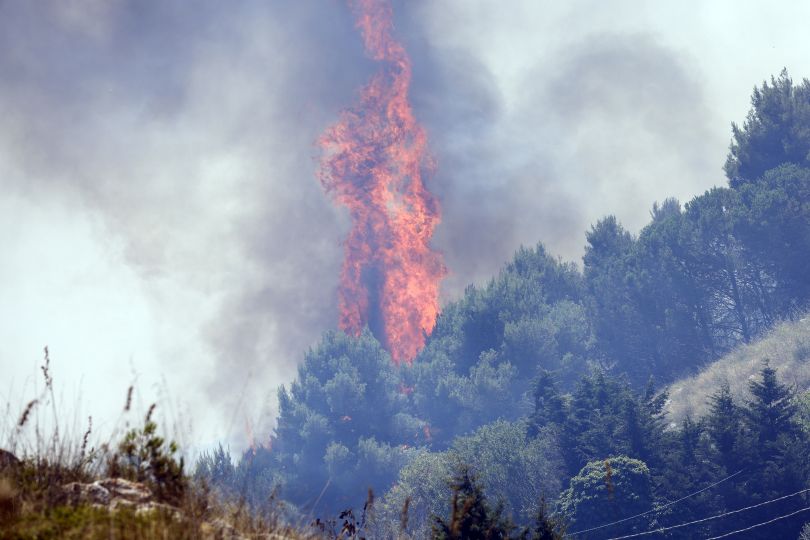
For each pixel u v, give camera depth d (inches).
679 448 2198.6
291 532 274.7
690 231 3580.2
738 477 2011.6
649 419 2316.7
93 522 235.1
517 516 2194.9
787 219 3339.1
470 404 3592.5
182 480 261.7
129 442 265.3
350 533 299.0
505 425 2613.2
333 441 3378.4
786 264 3353.8
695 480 2048.5
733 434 2060.8
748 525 1945.1
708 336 3494.1
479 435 2561.5
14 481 256.8
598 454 2272.4
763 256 3400.6
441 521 781.3
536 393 2859.3
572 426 2479.1
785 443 2000.5
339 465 3110.2
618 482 2074.3
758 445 2044.8
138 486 266.1
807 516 1916.8
